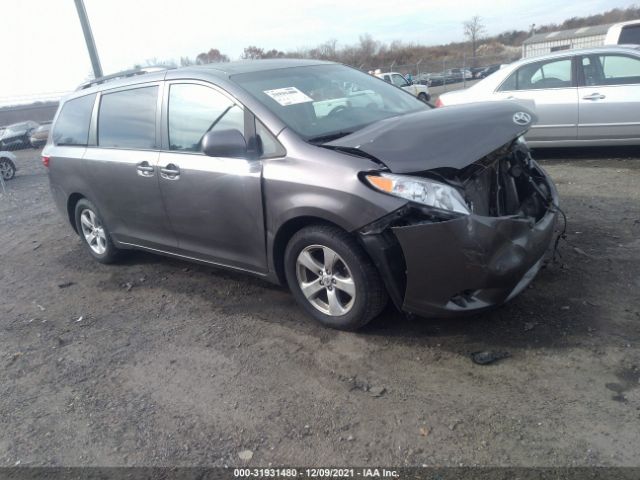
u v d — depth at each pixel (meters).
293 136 3.53
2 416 3.24
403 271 3.17
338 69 4.69
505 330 3.37
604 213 5.27
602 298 3.60
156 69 4.88
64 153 5.48
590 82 7.36
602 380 2.82
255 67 4.28
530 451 2.44
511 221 3.05
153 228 4.70
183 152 4.19
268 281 4.21
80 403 3.26
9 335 4.35
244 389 3.17
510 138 3.12
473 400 2.80
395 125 3.41
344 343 3.49
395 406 2.84
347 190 3.16
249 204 3.71
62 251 6.52
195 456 2.68
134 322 4.26
